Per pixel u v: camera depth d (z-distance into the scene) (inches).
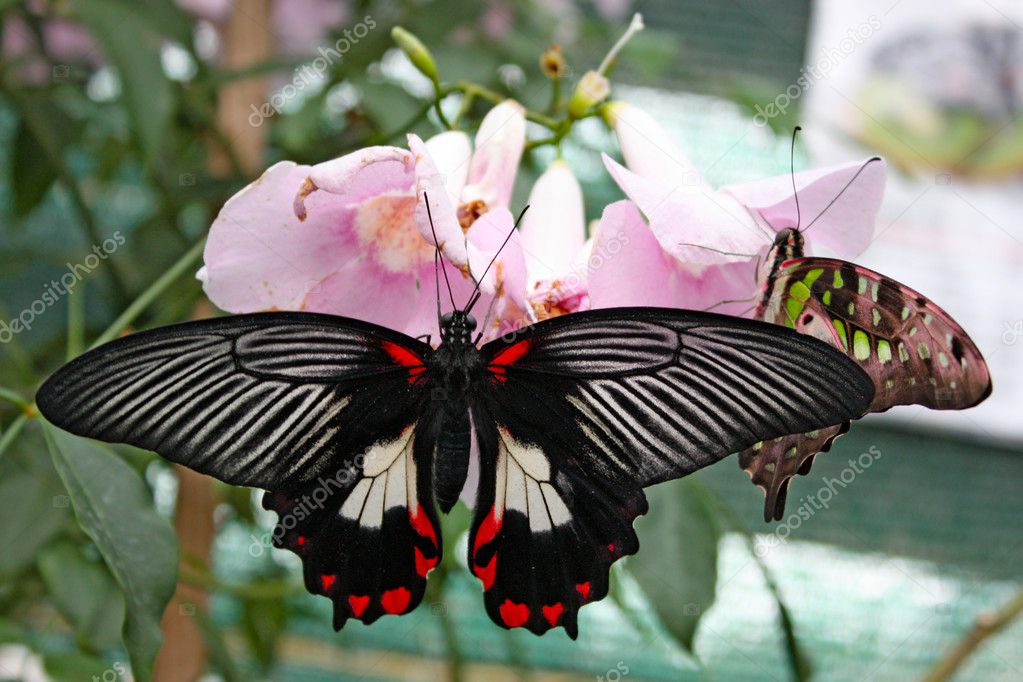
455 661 24.0
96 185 27.5
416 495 17.7
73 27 24.6
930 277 35.2
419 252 18.9
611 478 17.5
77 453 18.3
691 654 20.0
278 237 18.3
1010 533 35.2
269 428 17.2
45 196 23.8
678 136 30.4
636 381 17.3
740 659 33.2
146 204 29.3
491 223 18.1
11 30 24.2
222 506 25.3
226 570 29.1
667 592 20.0
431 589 23.4
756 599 33.4
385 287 18.8
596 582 17.5
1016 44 33.1
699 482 20.3
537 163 23.5
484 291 17.6
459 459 17.7
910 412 35.4
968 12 33.1
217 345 17.0
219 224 18.2
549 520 17.6
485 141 19.2
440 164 19.0
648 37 24.5
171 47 24.2
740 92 24.1
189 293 22.2
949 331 17.9
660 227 18.0
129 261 22.6
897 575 34.7
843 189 18.7
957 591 34.9
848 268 18.4
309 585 17.5
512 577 17.6
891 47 33.1
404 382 17.7
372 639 32.0
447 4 23.0
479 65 22.9
